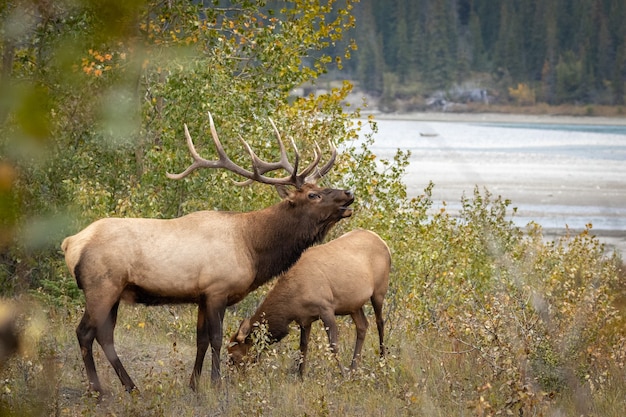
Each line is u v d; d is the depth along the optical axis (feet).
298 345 87.25
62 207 92.79
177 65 107.65
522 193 362.33
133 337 94.27
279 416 67.00
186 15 119.75
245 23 137.49
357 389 73.00
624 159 571.28
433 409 66.69
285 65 133.69
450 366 80.53
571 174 458.09
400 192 128.98
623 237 247.29
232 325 95.40
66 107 23.61
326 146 124.77
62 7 20.97
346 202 78.64
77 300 99.60
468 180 410.72
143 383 72.49
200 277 73.20
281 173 115.55
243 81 131.13
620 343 78.89
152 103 113.19
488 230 114.21
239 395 70.18
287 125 125.29
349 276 82.99
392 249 113.50
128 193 115.14
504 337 73.51
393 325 98.63
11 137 19.30
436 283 110.11
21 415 25.40
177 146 114.52
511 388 65.36
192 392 74.28
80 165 102.22
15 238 20.03
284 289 81.46
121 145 108.37
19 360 62.39
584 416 66.13
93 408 66.85
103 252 70.28
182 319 98.53
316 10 143.43
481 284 114.93
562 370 72.33
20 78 24.31
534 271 100.27
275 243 77.05
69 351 84.17
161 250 72.08
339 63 146.41
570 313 79.25
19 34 23.80
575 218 289.53
